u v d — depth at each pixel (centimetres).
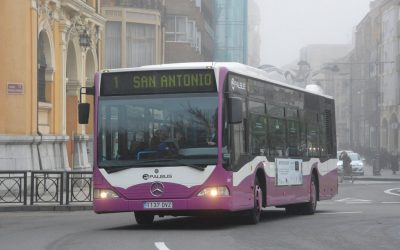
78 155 3475
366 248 1288
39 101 2969
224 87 1548
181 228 1645
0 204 2359
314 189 2188
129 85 1572
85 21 3553
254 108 1714
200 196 1512
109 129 1565
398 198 3158
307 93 2153
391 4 8612
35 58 2816
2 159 2653
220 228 1639
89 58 3744
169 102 1550
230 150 1541
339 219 1909
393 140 8438
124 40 4812
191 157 1523
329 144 2389
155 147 1540
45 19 2962
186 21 6412
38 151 2852
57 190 2388
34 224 1788
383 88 9081
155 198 1525
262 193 1770
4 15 2739
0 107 2730
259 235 1477
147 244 1308
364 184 4434
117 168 1544
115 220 1922
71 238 1421
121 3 4800
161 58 5109
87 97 3712
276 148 1856
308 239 1415
